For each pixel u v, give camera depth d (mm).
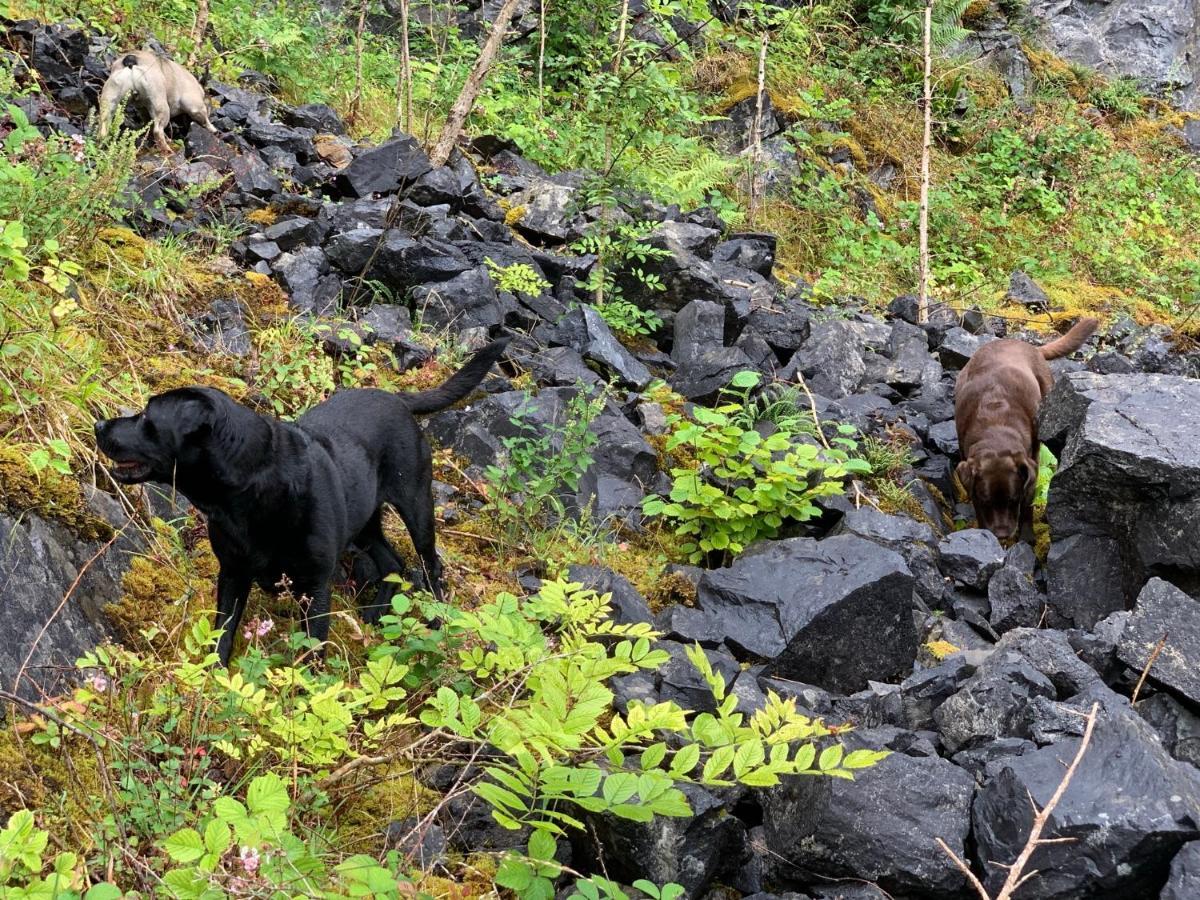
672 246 7461
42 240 5250
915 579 4887
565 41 12391
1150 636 4145
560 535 5129
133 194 6023
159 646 3947
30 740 3273
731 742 3000
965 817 3428
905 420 6879
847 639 4406
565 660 3258
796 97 12758
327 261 6438
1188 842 3174
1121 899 3268
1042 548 6039
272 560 3775
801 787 3498
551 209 7996
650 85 8219
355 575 4590
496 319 6371
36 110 6758
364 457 4121
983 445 6152
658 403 6234
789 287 8961
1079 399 5469
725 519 5246
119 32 8969
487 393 5859
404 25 9172
